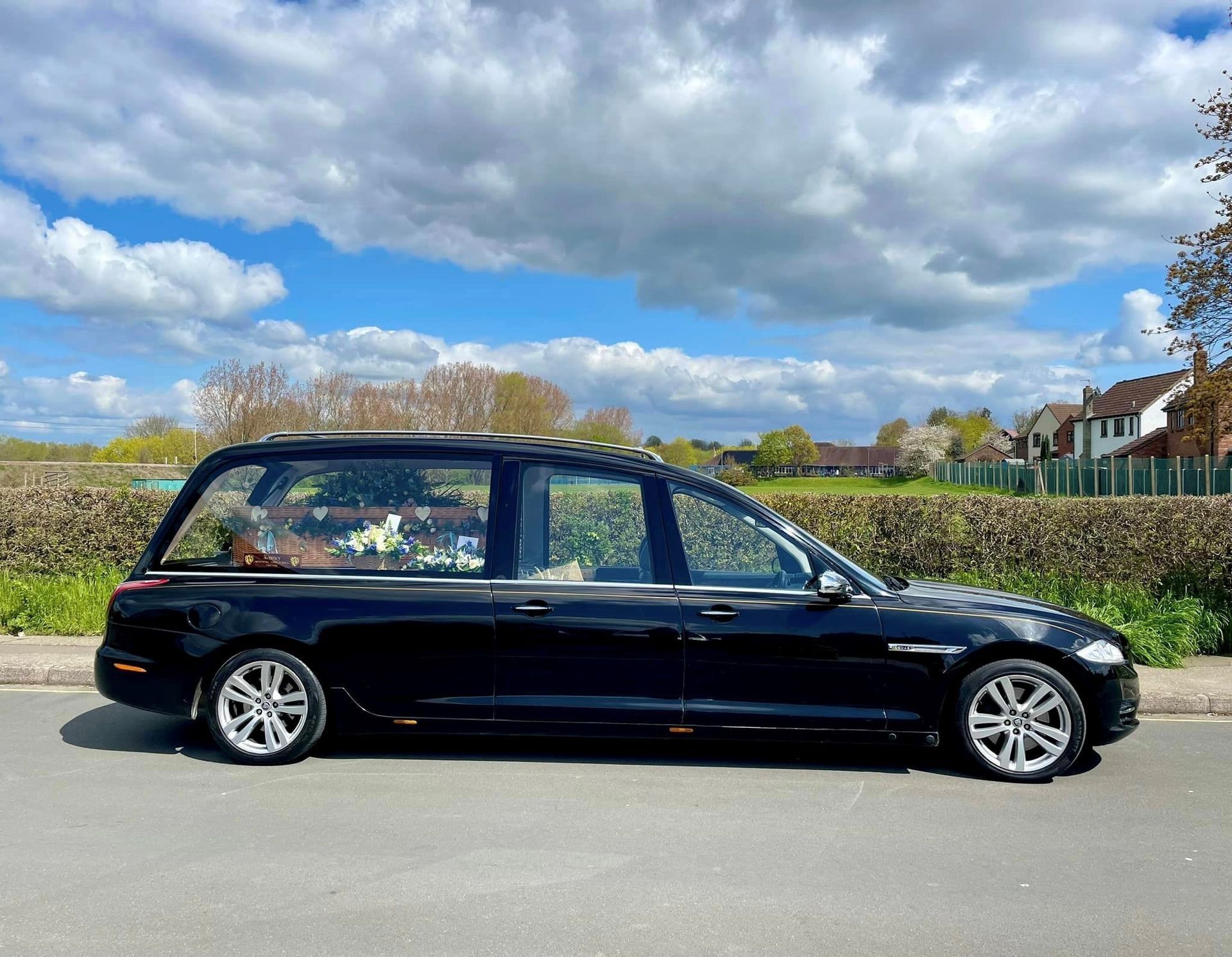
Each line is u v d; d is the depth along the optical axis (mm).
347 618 5434
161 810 4754
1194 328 18547
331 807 4820
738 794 5141
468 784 5223
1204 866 4246
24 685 7715
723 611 5363
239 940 3400
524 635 5371
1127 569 9469
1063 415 100000
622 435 76188
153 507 10109
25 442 61031
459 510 5652
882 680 5367
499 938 3443
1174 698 7371
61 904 3678
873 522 10062
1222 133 17297
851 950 3410
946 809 4953
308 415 58062
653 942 3436
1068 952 3428
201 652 5461
